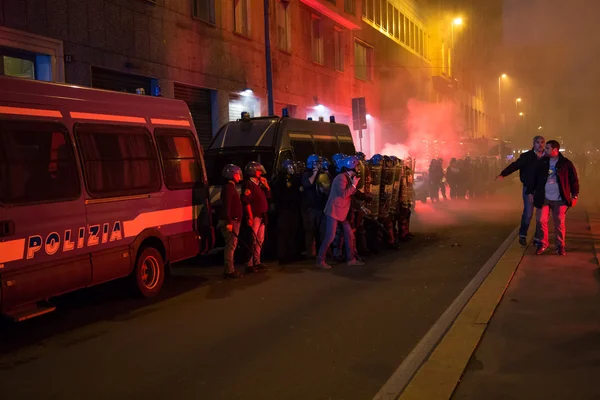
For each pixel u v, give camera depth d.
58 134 6.24
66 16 13.03
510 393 4.14
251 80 21.06
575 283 7.37
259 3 21.67
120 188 7.07
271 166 10.70
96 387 4.65
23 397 4.47
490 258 9.92
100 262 6.66
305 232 10.26
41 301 6.19
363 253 10.39
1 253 5.50
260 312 6.83
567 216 14.88
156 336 5.98
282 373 4.88
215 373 4.91
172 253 8.02
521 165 10.30
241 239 9.28
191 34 17.67
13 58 12.19
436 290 7.79
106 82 14.52
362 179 10.02
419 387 4.24
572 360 4.75
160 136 7.95
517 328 5.61
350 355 5.30
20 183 5.73
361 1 31.97
